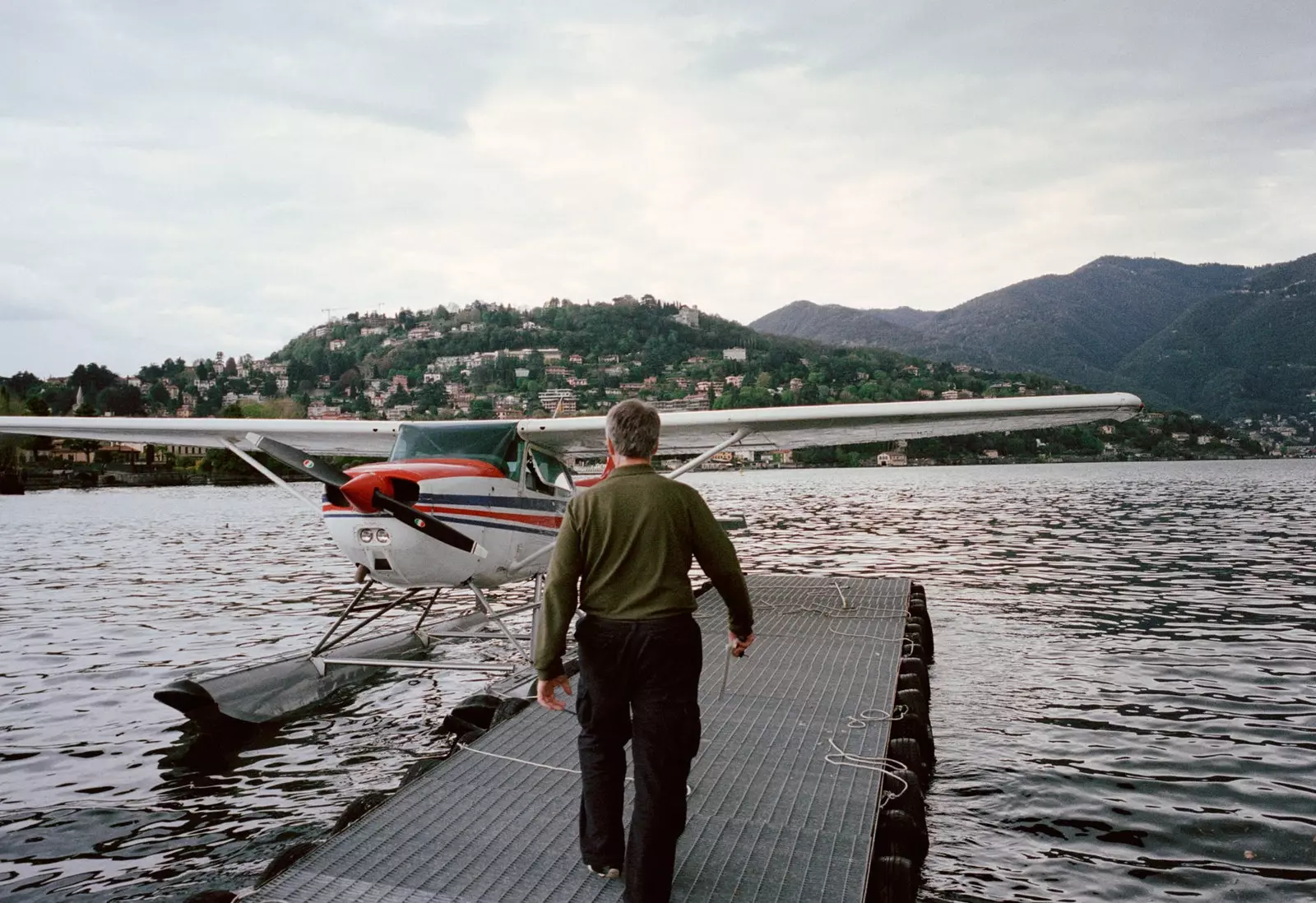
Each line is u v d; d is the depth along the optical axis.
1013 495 49.28
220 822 4.64
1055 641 9.79
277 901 2.79
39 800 4.96
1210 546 20.42
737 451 8.92
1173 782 5.35
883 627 7.69
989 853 4.38
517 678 6.13
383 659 7.95
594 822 2.89
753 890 2.87
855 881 2.93
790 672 5.99
